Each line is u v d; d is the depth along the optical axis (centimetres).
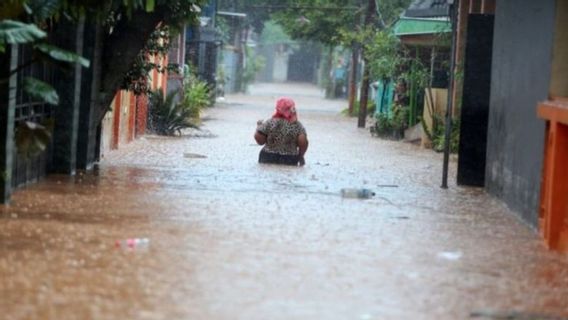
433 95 6209
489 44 3862
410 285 1980
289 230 2556
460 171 3919
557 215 2506
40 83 2731
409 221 2853
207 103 9044
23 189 3148
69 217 2622
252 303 1772
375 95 10119
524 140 3036
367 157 5247
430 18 6981
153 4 3412
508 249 2470
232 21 14188
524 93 3094
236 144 5625
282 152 4494
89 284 1861
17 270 1952
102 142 4481
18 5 2673
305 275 2017
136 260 2088
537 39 2962
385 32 7362
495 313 1794
